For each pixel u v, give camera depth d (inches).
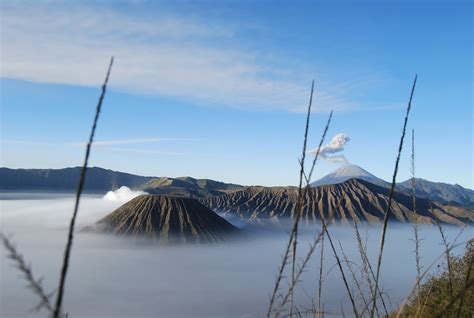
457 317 88.7
